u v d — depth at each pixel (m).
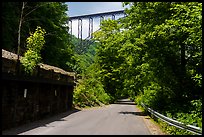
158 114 20.83
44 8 39.47
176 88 24.44
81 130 16.53
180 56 24.97
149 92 28.00
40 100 22.69
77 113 29.92
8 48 30.89
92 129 17.17
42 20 40.06
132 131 16.66
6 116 16.34
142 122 22.20
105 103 55.88
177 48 24.06
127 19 30.88
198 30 16.72
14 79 16.45
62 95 30.92
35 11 37.50
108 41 39.34
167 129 16.61
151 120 24.00
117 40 32.56
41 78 21.02
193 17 16.39
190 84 23.80
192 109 19.36
